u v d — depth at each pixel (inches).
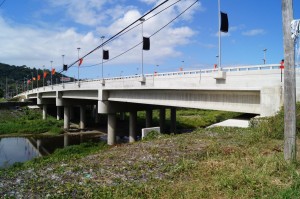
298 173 440.5
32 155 1749.5
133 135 2031.3
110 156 684.1
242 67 968.3
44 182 537.0
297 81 804.0
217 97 1071.6
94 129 2832.2
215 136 807.7
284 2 487.8
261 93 844.0
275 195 377.7
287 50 491.2
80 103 2945.4
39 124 2866.6
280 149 597.6
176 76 1246.3
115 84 1795.0
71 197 462.9
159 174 549.3
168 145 746.8
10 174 611.2
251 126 824.9
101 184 513.7
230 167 514.0
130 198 445.1
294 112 491.5
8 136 2437.3
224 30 1072.8
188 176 526.6
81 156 749.3
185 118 3129.9
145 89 1481.3
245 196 390.6
